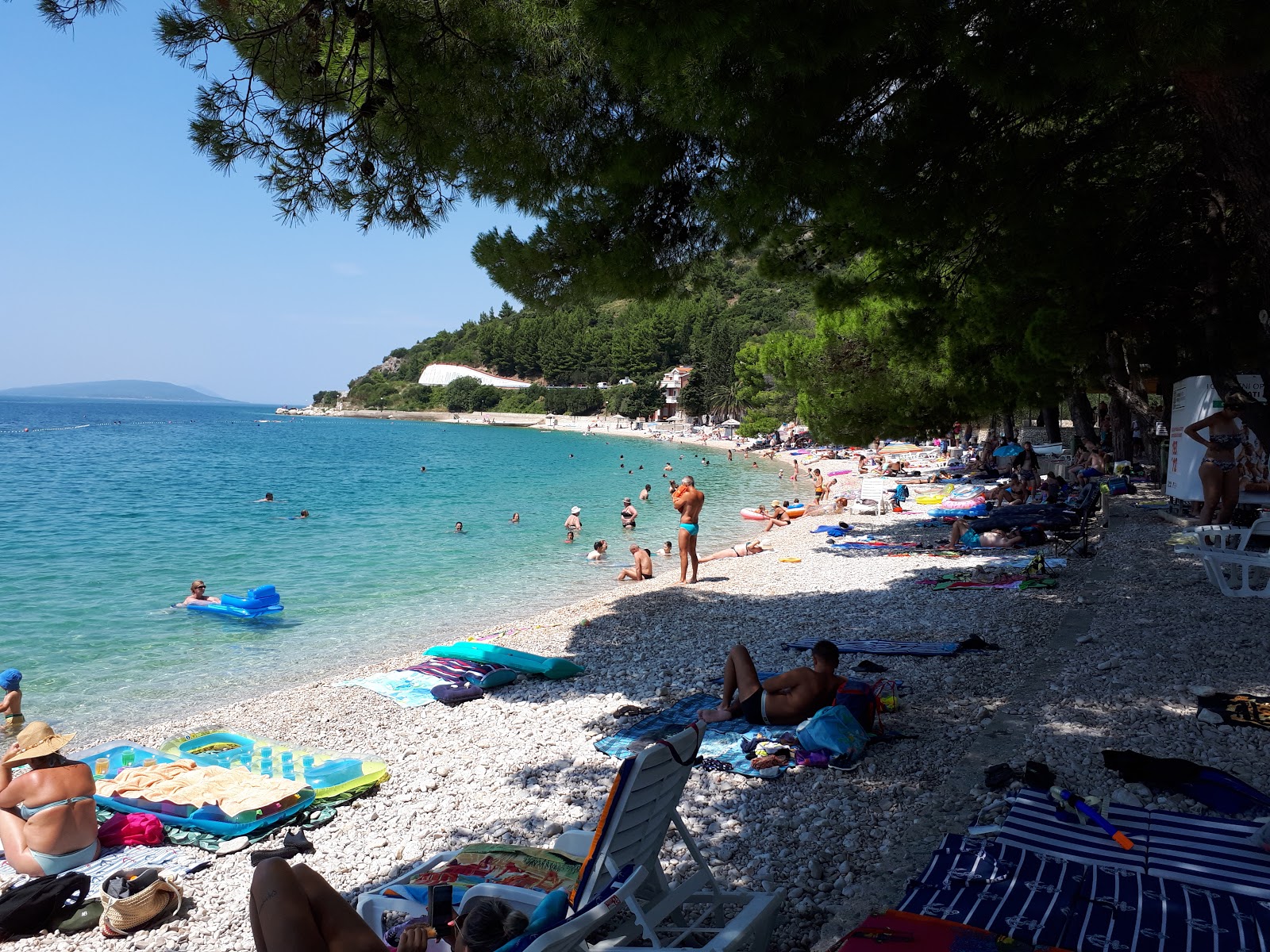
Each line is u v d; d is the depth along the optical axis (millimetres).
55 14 4551
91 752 7781
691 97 7227
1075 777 5379
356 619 15812
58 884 5125
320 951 3113
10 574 20766
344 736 8438
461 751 7703
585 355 176500
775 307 149375
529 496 42094
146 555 23578
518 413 176375
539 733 8031
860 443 22594
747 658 7465
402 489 46000
